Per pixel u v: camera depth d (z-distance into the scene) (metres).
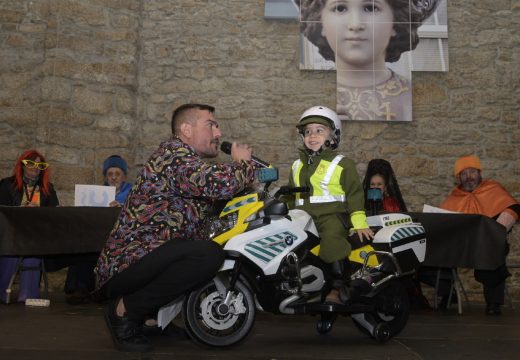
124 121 6.89
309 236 3.12
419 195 7.03
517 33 7.23
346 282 3.17
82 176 6.67
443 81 7.15
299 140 7.11
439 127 7.10
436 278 5.57
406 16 7.11
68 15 6.76
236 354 2.79
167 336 3.26
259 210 2.98
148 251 2.72
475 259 4.70
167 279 2.73
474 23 7.23
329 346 3.12
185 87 7.21
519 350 3.06
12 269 5.11
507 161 7.07
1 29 7.03
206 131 3.02
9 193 5.36
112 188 4.90
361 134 7.08
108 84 6.86
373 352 2.95
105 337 3.23
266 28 7.25
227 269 2.87
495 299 5.08
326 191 3.27
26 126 6.94
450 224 4.74
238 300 2.91
